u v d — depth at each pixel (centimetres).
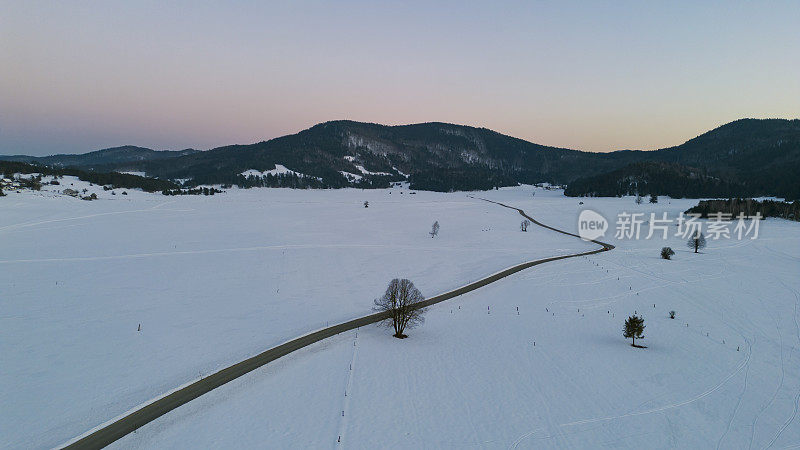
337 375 5100
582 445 3825
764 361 5512
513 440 3891
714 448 3788
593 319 7319
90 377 4978
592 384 4919
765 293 8606
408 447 3781
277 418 4200
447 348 6003
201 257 11775
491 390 4788
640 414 4303
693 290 8856
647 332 6656
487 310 7844
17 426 3994
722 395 4659
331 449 3734
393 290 6562
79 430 3959
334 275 10250
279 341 6150
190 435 3919
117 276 9662
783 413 4300
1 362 5316
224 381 4931
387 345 6072
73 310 7350
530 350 5934
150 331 6462
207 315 7269
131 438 3869
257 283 9400
